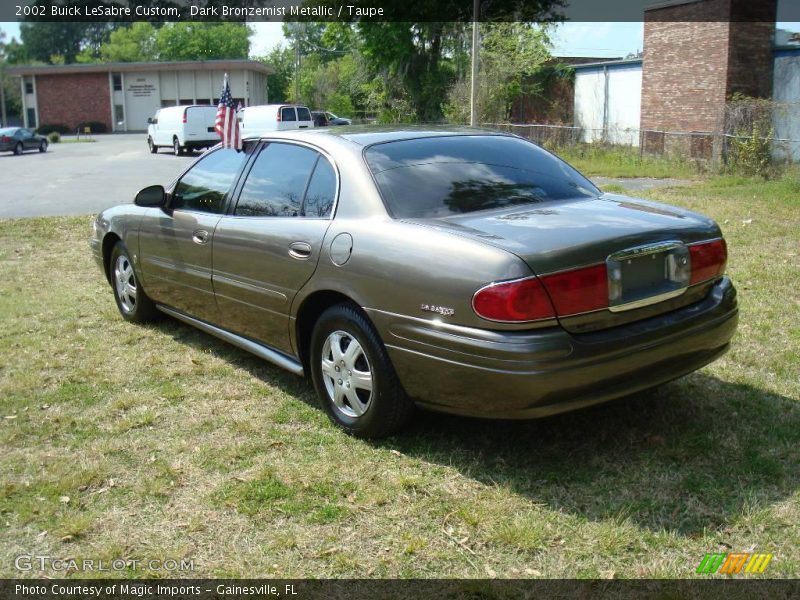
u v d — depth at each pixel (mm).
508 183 4340
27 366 5516
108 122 63781
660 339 3686
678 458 3844
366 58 39156
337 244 4102
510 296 3367
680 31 24250
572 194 4410
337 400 4309
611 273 3557
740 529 3219
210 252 5133
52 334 6316
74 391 5027
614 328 3625
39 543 3320
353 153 4355
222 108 5141
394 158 4332
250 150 5145
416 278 3674
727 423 4215
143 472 3898
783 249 8586
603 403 3629
